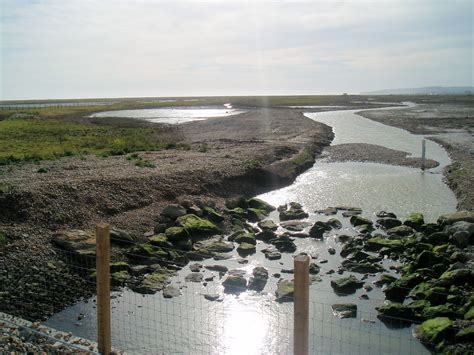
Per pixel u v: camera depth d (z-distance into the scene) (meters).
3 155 44.41
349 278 20.14
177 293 19.20
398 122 95.19
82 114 126.44
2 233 21.61
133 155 44.66
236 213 30.72
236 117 103.50
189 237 25.23
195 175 35.62
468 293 17.91
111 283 19.80
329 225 28.92
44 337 12.70
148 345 15.00
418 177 44.12
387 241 24.86
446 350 14.46
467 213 27.23
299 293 8.20
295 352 8.40
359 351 14.88
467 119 98.19
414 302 17.72
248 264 22.89
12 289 17.98
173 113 131.88
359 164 51.56
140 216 27.50
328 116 113.56
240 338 15.68
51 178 30.89
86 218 25.52
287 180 42.31
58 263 20.41
